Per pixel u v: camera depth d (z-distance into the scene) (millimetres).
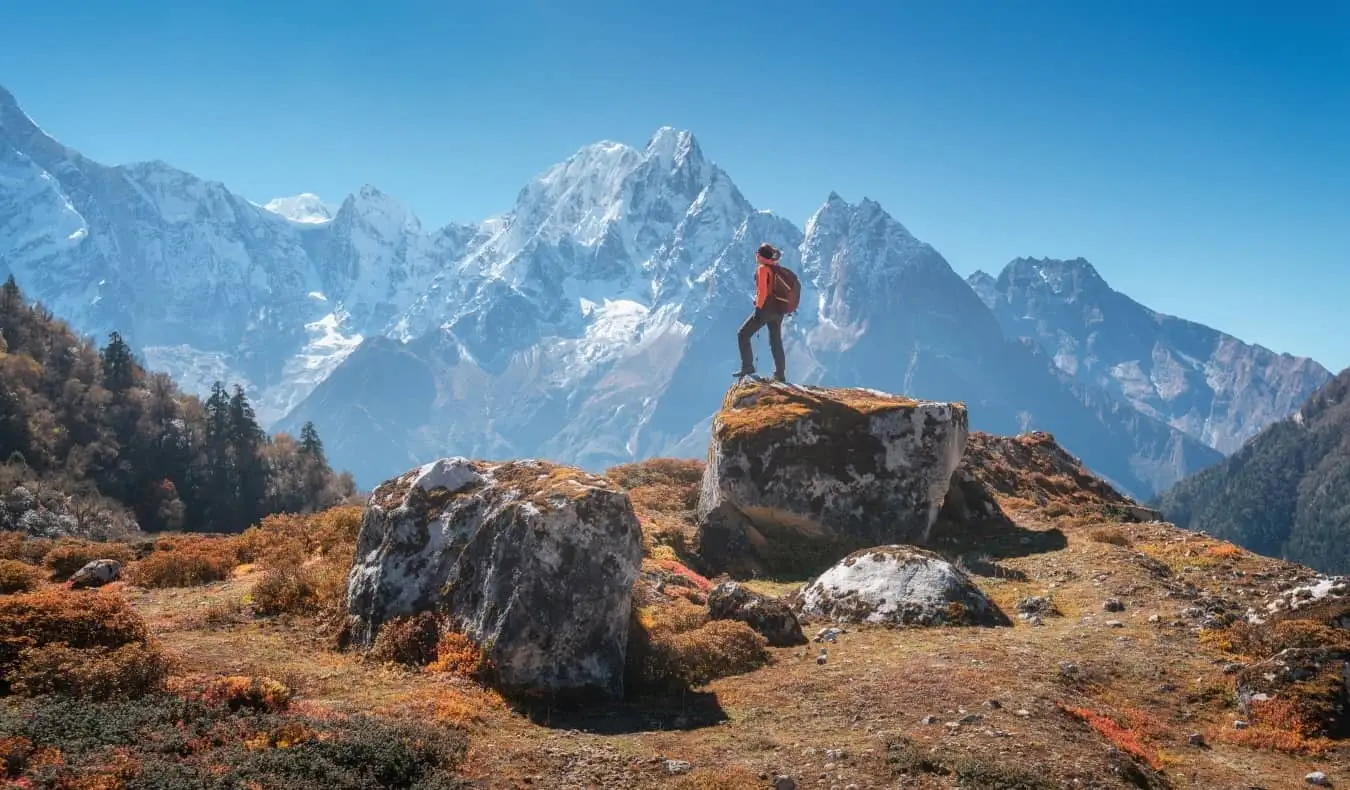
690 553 24703
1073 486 35625
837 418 25156
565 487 14406
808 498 24625
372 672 13820
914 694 13062
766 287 27719
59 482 139500
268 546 22797
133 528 135375
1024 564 22953
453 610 14594
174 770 9016
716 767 10836
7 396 158000
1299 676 13688
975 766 10477
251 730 10336
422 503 15891
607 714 13023
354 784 9375
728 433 25234
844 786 10289
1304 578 20984
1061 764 10805
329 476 186500
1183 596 19297
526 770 10602
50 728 9750
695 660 14773
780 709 12945
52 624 12477
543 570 13656
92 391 174375
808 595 19094
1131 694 14312
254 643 15242
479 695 12977
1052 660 15055
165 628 15836
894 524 24719
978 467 34656
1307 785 11516
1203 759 12266
